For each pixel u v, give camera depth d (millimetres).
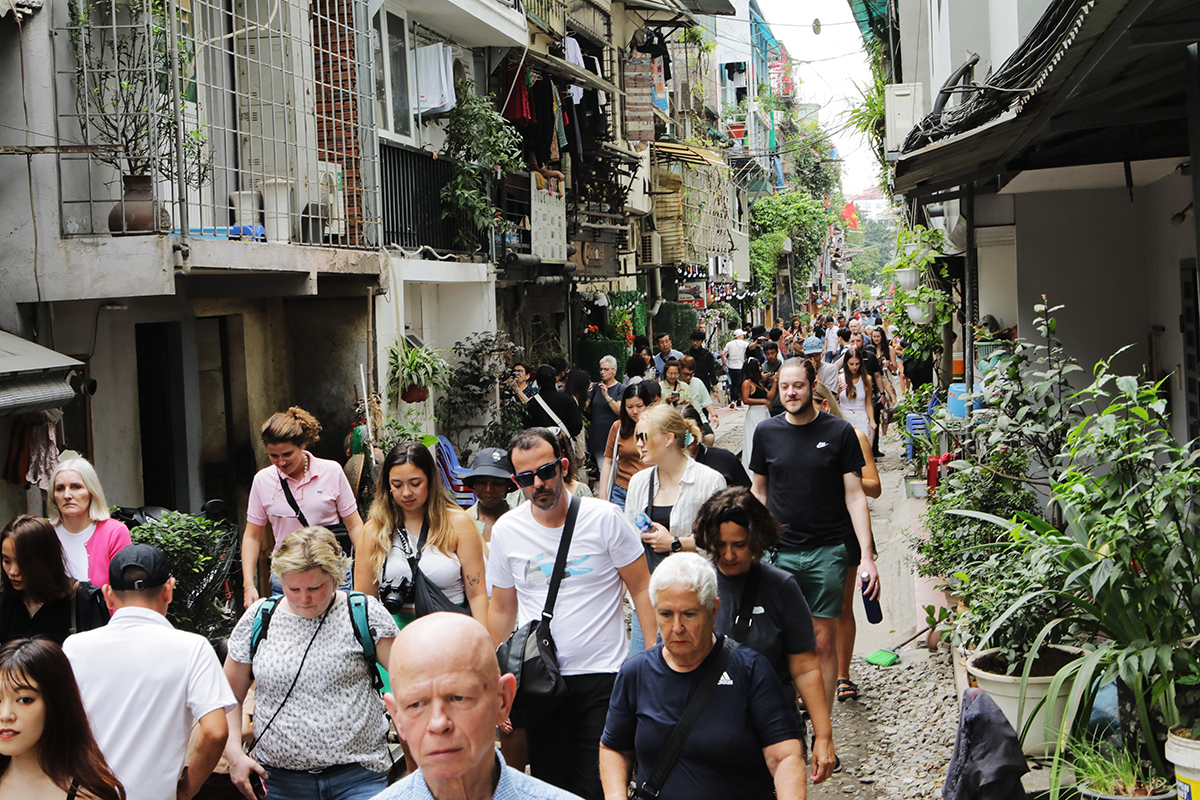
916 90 13078
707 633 3777
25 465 7711
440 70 14672
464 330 15414
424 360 12500
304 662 4574
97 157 8250
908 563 9992
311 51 11344
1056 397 8898
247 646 4676
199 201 9320
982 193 9430
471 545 5812
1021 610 5574
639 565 4988
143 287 8008
